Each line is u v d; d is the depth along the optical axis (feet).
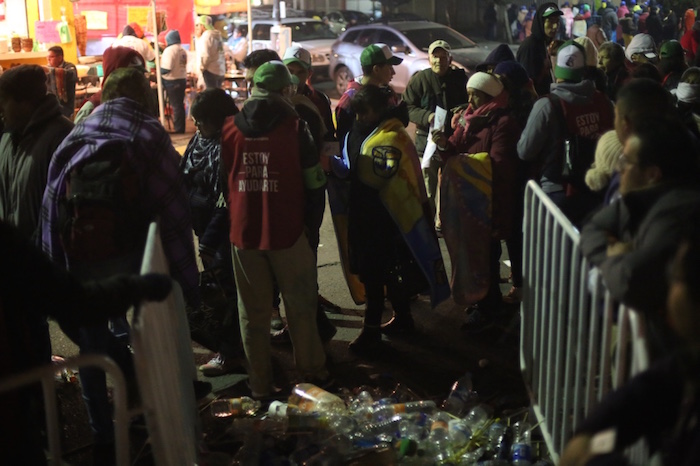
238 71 44.91
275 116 13.56
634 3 93.61
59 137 12.84
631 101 10.03
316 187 13.94
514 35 95.96
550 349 11.43
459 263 16.63
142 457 12.73
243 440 13.04
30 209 12.87
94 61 45.01
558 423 11.19
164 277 8.93
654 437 5.96
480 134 16.74
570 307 10.32
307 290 14.30
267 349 14.57
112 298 8.44
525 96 18.62
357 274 16.14
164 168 11.99
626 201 8.23
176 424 10.15
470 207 16.47
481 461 12.12
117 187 11.34
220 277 15.46
